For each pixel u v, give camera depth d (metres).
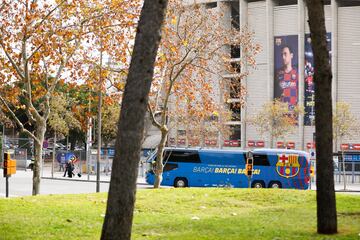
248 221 12.24
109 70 22.23
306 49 77.06
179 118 46.12
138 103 7.30
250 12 81.69
